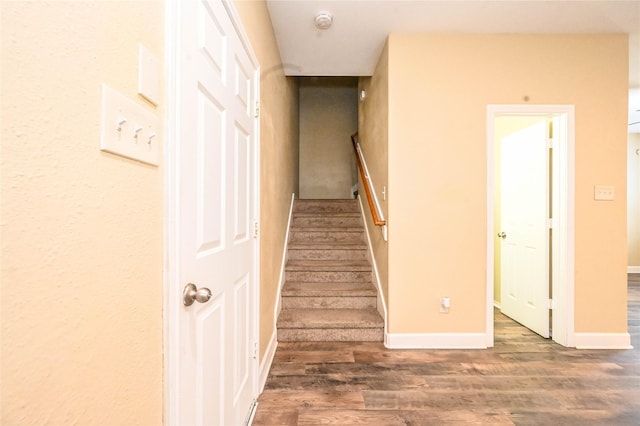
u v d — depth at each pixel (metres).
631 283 4.96
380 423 1.60
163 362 0.82
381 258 2.79
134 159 0.69
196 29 0.97
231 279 1.33
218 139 1.18
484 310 2.53
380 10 2.24
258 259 1.83
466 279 2.53
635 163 5.68
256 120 1.81
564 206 2.54
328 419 1.63
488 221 2.53
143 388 0.74
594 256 2.52
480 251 2.53
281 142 2.97
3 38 0.42
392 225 2.53
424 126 2.54
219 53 1.18
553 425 1.60
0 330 0.42
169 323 0.83
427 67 2.53
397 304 2.52
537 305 2.83
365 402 1.78
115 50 0.63
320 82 5.23
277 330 2.56
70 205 0.53
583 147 2.52
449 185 2.53
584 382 2.00
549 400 1.81
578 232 2.52
